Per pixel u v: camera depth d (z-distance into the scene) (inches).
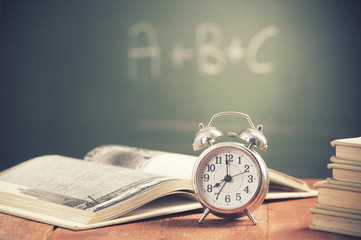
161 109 128.7
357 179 25.5
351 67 118.8
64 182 29.6
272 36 122.5
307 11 120.1
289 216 28.6
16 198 28.3
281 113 123.0
